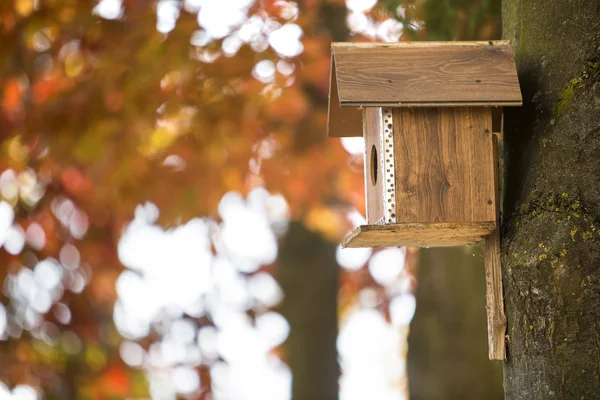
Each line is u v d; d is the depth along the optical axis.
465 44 6.04
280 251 12.95
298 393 12.30
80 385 12.80
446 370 9.86
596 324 5.39
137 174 11.98
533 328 5.59
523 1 6.22
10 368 12.62
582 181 5.60
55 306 13.00
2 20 11.25
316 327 12.49
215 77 11.46
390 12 9.41
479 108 6.02
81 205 12.73
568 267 5.45
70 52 11.55
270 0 11.91
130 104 11.13
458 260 10.14
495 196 5.96
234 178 12.30
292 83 11.78
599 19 5.74
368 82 5.88
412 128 5.96
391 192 5.94
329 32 12.05
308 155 12.52
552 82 5.88
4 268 12.75
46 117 11.28
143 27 11.26
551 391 5.48
